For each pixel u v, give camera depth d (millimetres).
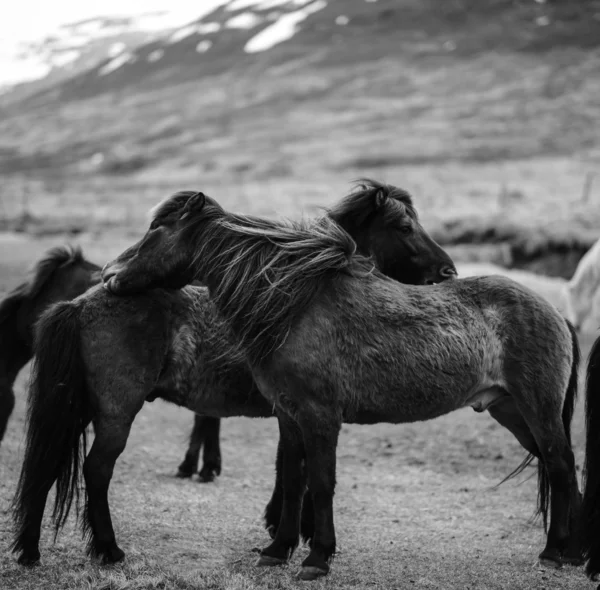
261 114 77562
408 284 6156
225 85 91125
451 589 5121
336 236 5527
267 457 8859
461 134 61281
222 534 6098
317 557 5148
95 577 4988
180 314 5633
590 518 4969
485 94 72375
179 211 5578
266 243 5500
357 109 73750
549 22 93000
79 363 5289
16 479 7156
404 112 70312
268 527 5992
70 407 5234
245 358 5465
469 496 7531
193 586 4926
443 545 6078
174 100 89688
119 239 29641
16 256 23344
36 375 5262
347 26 104812
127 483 7391
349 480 8008
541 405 5414
